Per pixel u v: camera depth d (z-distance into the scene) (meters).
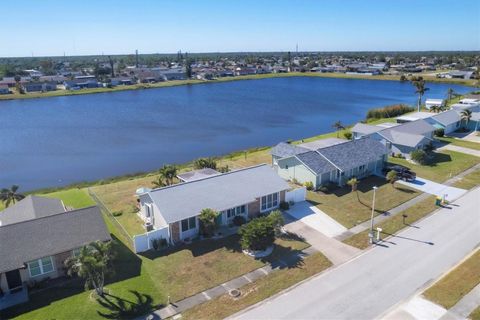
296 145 66.19
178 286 30.56
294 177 53.91
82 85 196.12
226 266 33.25
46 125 108.62
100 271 28.36
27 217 36.84
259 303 28.31
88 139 92.56
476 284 29.59
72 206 47.38
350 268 32.62
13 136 95.75
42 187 61.62
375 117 108.44
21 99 164.25
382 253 35.00
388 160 63.97
